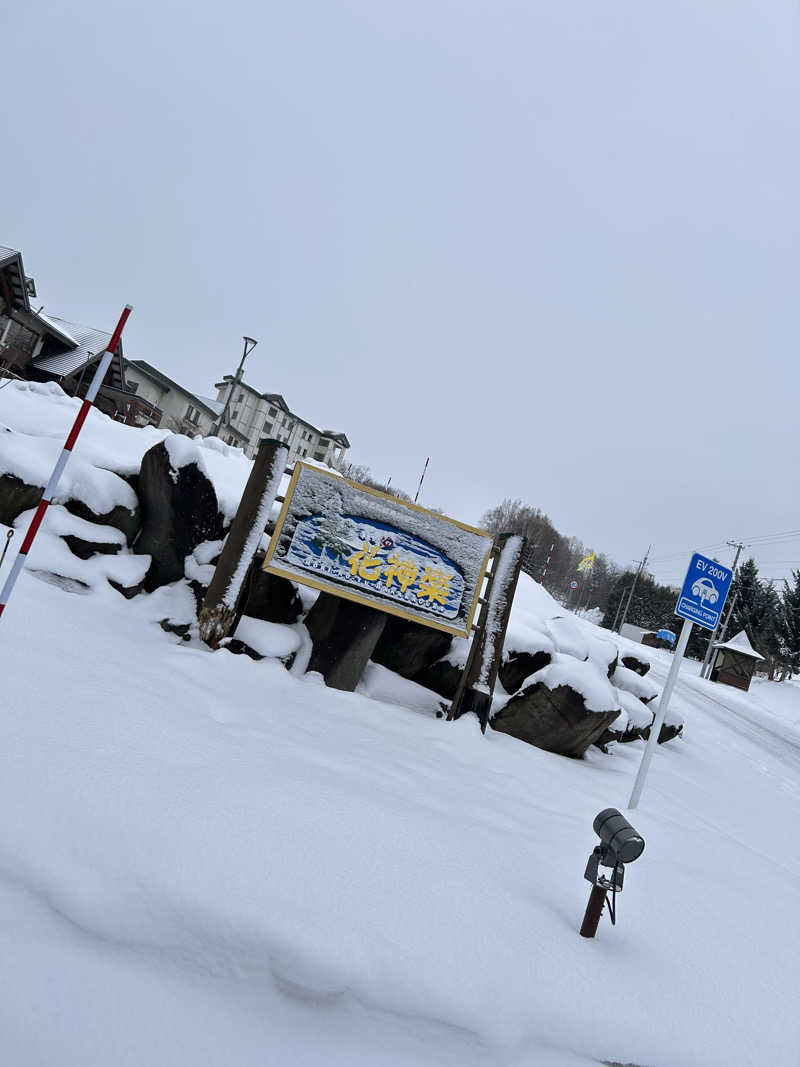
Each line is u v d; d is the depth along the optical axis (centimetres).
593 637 1090
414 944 263
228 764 361
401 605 737
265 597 765
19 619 486
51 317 4153
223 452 945
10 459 734
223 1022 222
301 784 362
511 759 681
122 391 4181
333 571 725
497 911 303
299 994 239
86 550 747
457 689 802
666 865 455
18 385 973
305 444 7731
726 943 355
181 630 700
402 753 553
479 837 381
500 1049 241
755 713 2538
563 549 10075
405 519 748
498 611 772
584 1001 269
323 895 272
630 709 1116
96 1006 212
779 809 995
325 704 639
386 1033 236
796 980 338
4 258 3152
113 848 263
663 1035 268
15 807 269
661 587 7894
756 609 5450
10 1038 193
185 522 781
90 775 300
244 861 276
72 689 389
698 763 1163
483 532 770
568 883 363
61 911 240
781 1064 272
